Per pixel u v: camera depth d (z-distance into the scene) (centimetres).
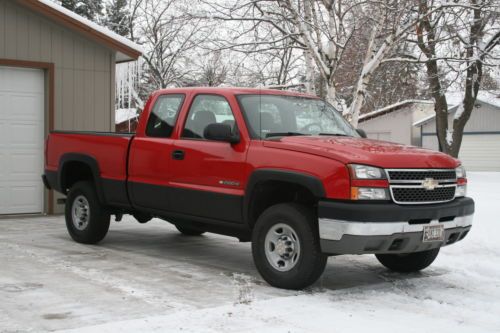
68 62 1195
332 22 1429
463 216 641
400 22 1387
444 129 2753
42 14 1154
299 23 1396
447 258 799
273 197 663
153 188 748
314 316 530
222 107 701
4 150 1148
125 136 798
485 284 676
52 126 1178
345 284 665
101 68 1234
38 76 1179
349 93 1775
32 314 520
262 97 712
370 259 812
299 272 598
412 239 590
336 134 725
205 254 831
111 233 1005
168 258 793
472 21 1614
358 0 1438
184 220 754
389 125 4022
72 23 1173
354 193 567
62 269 703
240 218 656
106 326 487
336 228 568
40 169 1182
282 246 616
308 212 602
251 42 1510
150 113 782
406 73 2027
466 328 510
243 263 771
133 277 671
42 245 862
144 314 525
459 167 663
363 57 1565
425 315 546
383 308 566
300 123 715
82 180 908
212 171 681
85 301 565
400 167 589
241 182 650
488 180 2775
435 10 1416
